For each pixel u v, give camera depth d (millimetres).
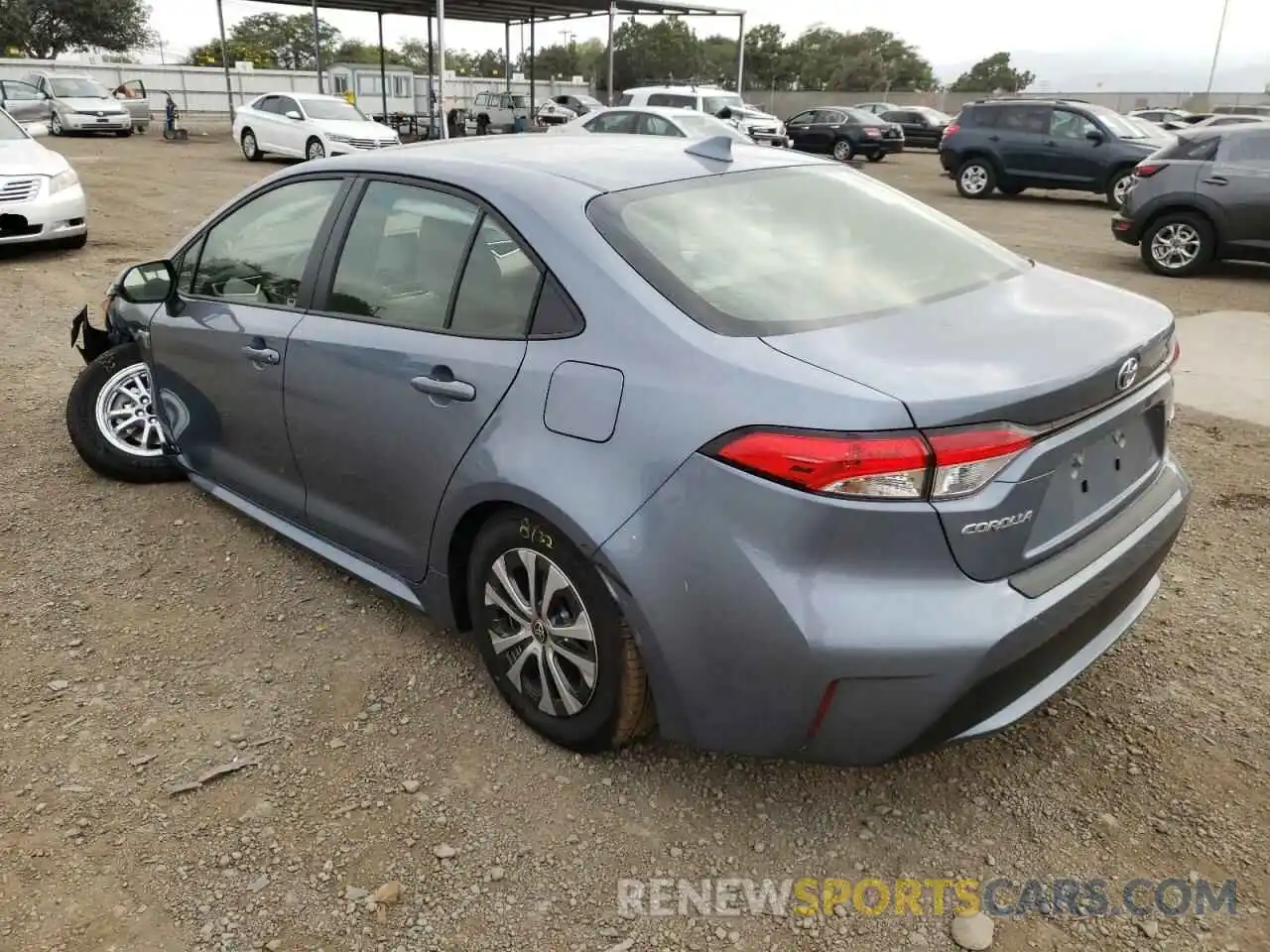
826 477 2029
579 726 2658
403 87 41844
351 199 3264
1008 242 12906
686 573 2225
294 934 2207
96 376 4551
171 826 2520
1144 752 2783
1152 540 2572
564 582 2547
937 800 2607
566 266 2559
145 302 4109
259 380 3490
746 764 2738
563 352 2498
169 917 2248
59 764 2746
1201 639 3352
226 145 27453
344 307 3217
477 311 2764
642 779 2678
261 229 3615
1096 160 17406
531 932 2215
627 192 2764
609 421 2355
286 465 3545
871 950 2172
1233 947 2158
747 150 3375
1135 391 2457
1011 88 85375
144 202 14578
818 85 86688
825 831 2504
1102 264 11234
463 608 3051
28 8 51250
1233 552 4004
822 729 2178
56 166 10445
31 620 3465
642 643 2354
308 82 45562
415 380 2838
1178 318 8305
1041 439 2150
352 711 2979
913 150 35781
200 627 3438
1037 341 2332
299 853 2434
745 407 2143
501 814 2561
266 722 2930
